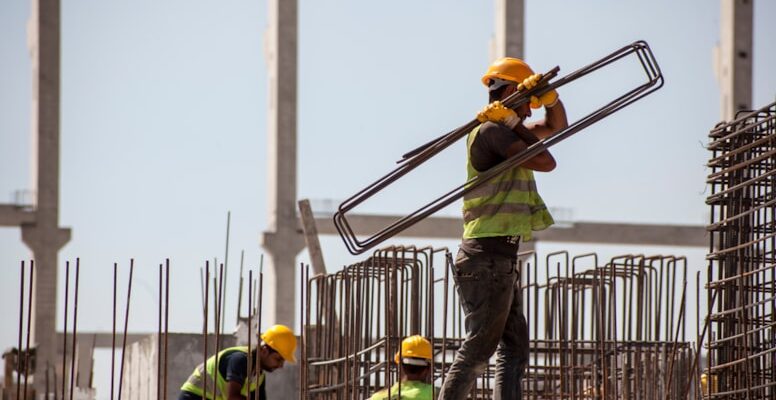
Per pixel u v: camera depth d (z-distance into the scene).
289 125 51.44
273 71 51.84
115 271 12.16
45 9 51.06
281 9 51.75
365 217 51.97
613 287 14.23
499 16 51.81
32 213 50.72
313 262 27.05
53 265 50.69
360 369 16.52
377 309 15.07
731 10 53.31
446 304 11.62
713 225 11.23
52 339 49.94
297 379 22.31
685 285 13.93
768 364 10.94
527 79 10.39
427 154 10.52
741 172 11.16
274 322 50.38
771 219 11.04
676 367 14.88
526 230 10.56
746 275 10.80
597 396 14.37
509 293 10.59
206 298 12.38
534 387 15.62
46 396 16.20
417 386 15.09
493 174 10.23
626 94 10.27
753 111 11.11
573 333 15.09
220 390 15.25
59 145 51.19
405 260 14.65
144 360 23.06
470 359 10.55
